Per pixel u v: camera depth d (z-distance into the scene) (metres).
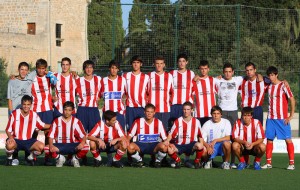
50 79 11.57
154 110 10.87
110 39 23.77
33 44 35.03
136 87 11.57
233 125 11.55
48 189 8.38
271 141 11.27
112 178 9.41
